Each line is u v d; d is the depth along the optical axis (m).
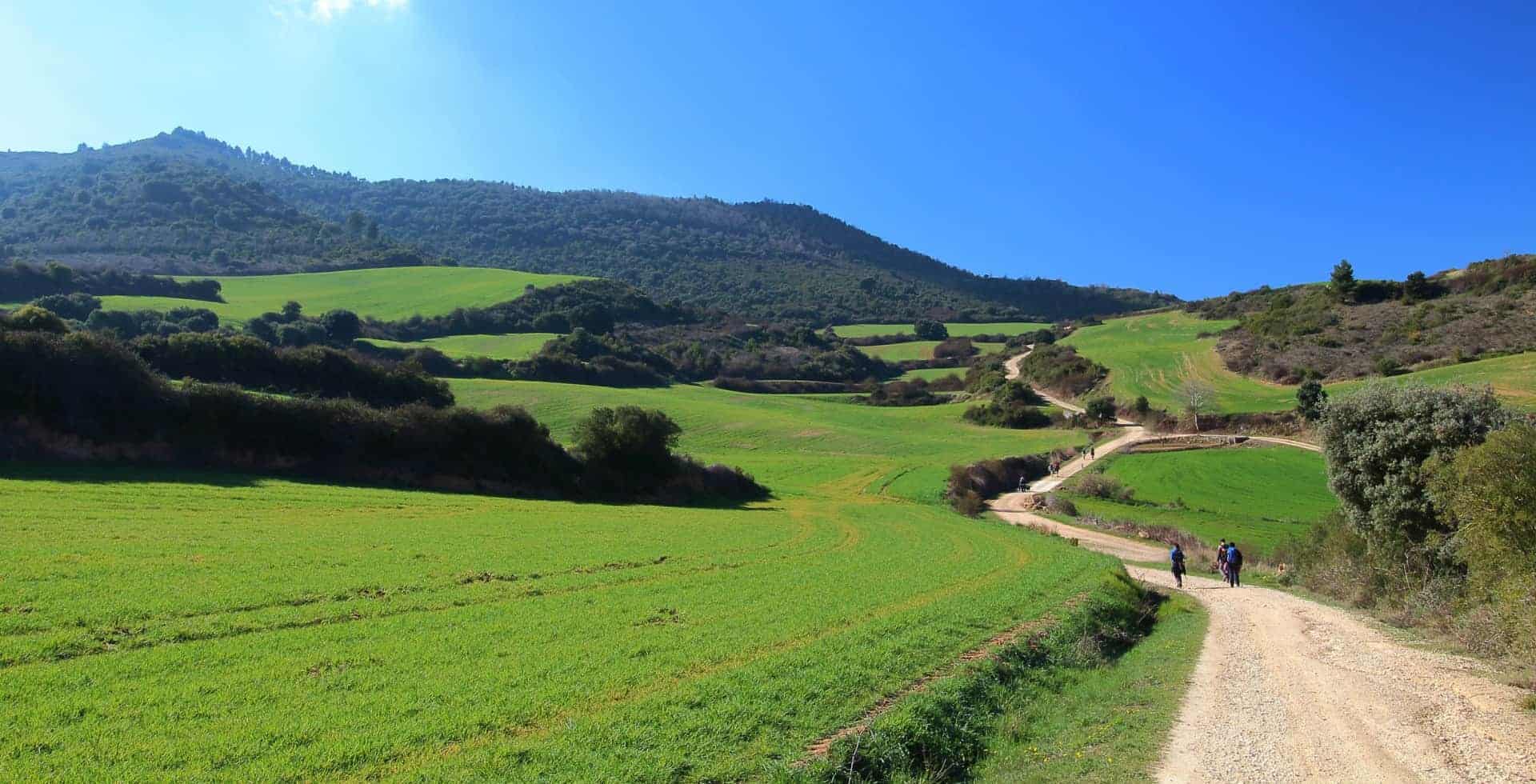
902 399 138.75
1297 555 35.41
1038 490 74.12
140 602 16.70
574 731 11.09
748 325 185.00
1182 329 150.00
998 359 164.75
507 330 138.62
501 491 50.47
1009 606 22.33
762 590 23.55
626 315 166.25
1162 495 67.44
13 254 152.12
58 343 38.88
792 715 12.27
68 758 9.40
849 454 92.25
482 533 32.03
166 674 12.82
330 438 46.00
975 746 12.58
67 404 37.66
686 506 57.78
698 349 151.38
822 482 73.12
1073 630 20.64
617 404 100.00
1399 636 21.03
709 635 17.20
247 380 63.84
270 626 16.23
